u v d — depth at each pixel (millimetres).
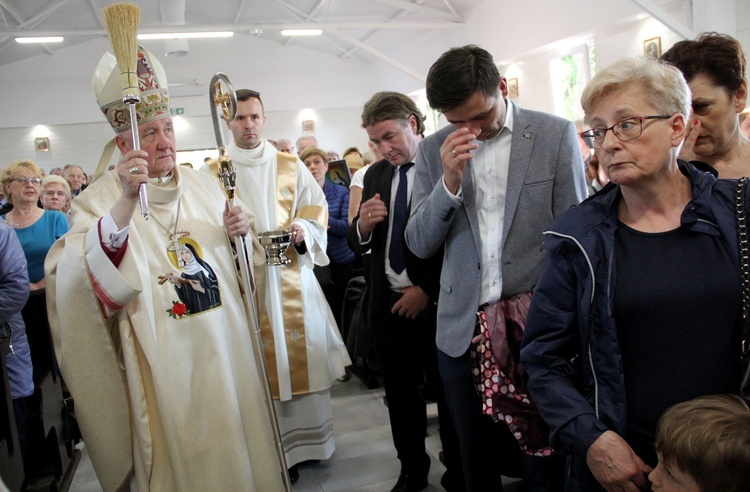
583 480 1349
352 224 2561
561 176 1740
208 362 1823
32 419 2697
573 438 1230
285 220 2789
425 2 10508
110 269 1624
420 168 2029
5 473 2096
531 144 1750
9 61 13625
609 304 1207
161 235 1834
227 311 1912
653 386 1181
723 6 5164
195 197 1971
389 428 3268
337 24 10484
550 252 1336
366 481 2693
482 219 1812
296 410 2781
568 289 1312
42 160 14148
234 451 1823
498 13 9430
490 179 1789
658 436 1096
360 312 3773
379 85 15453
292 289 2746
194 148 15094
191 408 1791
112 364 1739
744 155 1604
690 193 1208
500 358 1729
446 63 1626
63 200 4668
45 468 2779
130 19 1547
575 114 8281
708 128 1540
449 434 2291
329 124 16078
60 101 14094
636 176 1148
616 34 7219
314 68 15789
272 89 15562
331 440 2881
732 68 1504
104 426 1746
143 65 1772
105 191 1825
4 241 2213
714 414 1030
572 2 7578
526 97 9273
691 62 1522
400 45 13438
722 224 1137
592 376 1261
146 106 1771
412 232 1940
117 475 1784
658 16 5504
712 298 1127
